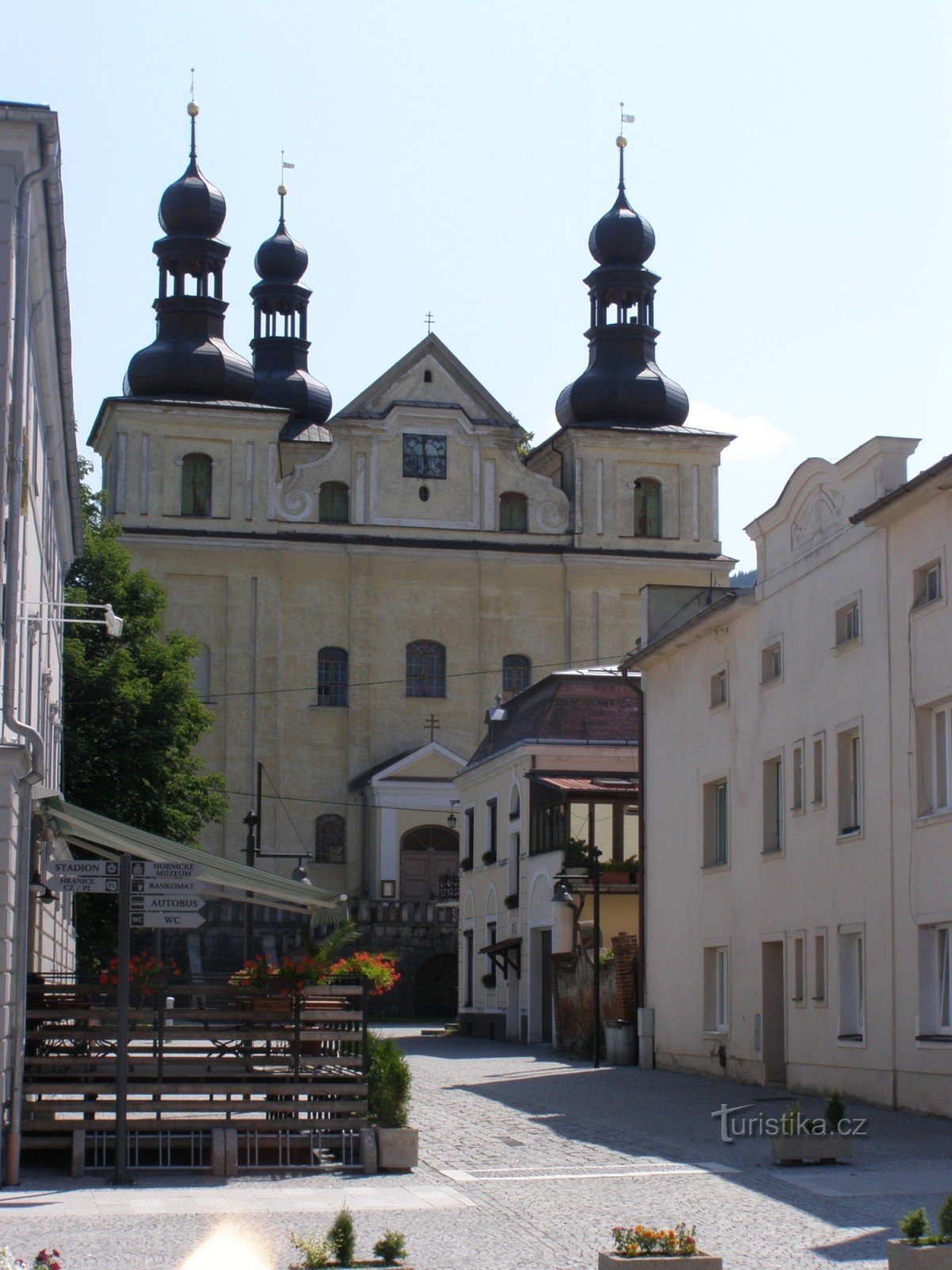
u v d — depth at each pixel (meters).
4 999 16.92
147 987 18.77
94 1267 12.78
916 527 24.81
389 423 69.19
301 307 82.12
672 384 72.19
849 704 26.88
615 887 41.66
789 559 29.56
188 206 69.50
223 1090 18.34
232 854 65.19
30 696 22.86
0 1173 17.00
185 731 51.03
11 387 18.69
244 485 67.19
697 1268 11.78
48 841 24.47
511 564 69.56
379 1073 18.70
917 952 24.12
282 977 19.06
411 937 62.84
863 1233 14.13
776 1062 29.91
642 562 69.81
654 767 36.91
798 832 28.73
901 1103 24.36
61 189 19.86
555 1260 13.18
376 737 67.50
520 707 52.25
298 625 67.44
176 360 67.75
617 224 72.88
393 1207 15.70
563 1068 35.47
